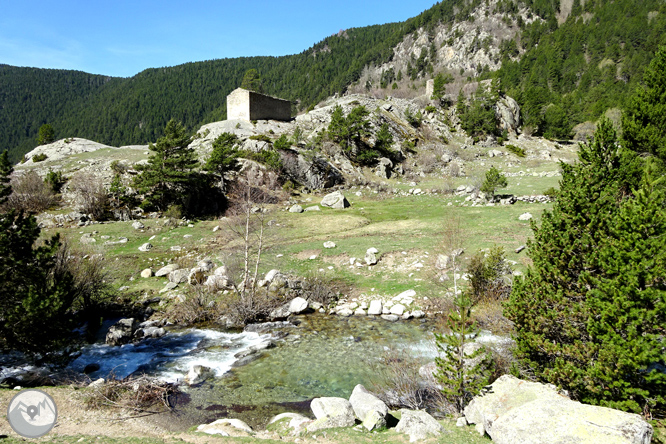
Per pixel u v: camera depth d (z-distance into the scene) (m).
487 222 34.44
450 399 12.38
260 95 77.69
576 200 11.60
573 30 180.38
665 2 171.50
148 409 13.21
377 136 73.00
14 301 14.17
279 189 54.53
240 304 23.20
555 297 11.43
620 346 9.43
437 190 56.66
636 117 22.69
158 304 25.03
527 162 73.31
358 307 24.27
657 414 10.04
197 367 16.52
